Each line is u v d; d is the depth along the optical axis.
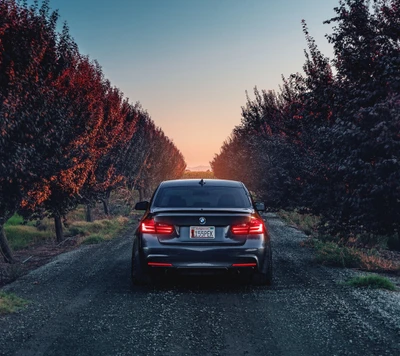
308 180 11.42
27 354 4.26
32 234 14.91
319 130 8.78
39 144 9.35
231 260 6.52
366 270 8.55
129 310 5.81
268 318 5.39
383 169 7.52
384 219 8.30
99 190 16.94
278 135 14.07
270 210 14.74
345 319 5.28
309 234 14.33
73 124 11.68
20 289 7.16
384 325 5.03
